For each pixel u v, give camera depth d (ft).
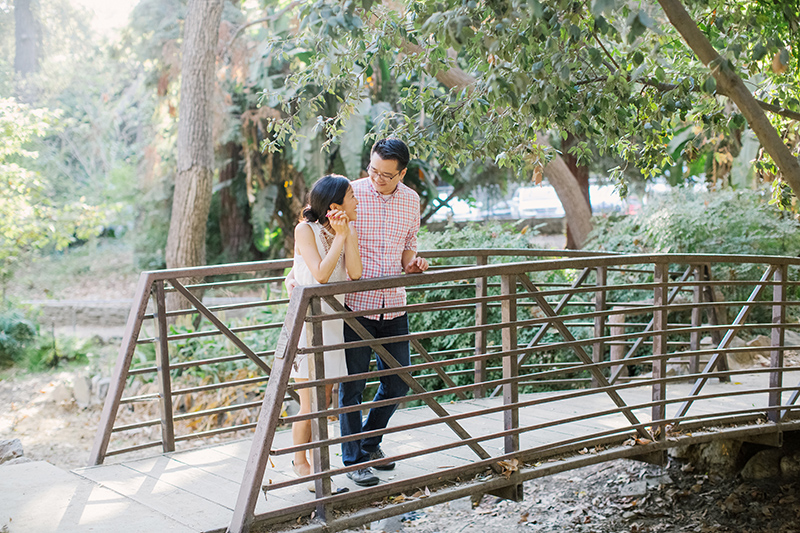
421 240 30.60
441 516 19.62
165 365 13.82
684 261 14.46
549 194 67.51
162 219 63.10
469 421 15.80
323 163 49.42
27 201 46.44
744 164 32.22
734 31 13.23
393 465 12.39
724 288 26.37
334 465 12.51
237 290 59.57
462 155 15.20
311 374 10.55
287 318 10.02
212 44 44.21
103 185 70.49
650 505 18.47
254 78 51.96
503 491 12.72
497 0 10.18
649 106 13.85
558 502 19.53
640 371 24.97
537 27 10.85
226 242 62.69
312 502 10.34
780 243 26.66
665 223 26.86
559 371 13.07
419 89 16.06
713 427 15.52
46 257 68.18
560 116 12.62
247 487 9.72
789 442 18.83
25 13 77.87
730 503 17.71
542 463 12.96
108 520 10.12
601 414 13.52
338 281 10.68
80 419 31.65
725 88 11.75
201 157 44.09
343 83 15.43
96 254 70.85
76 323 53.01
